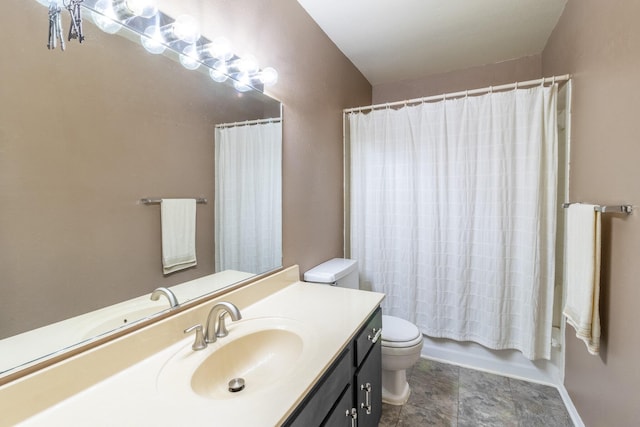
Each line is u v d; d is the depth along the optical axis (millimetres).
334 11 1928
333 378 1001
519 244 1991
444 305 2230
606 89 1312
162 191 1063
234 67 1318
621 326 1173
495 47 2426
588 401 1503
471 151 2082
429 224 2230
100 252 877
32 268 732
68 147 800
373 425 1445
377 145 2377
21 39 705
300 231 1865
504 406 1807
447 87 2873
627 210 1108
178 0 1087
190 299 1162
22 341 712
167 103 1072
